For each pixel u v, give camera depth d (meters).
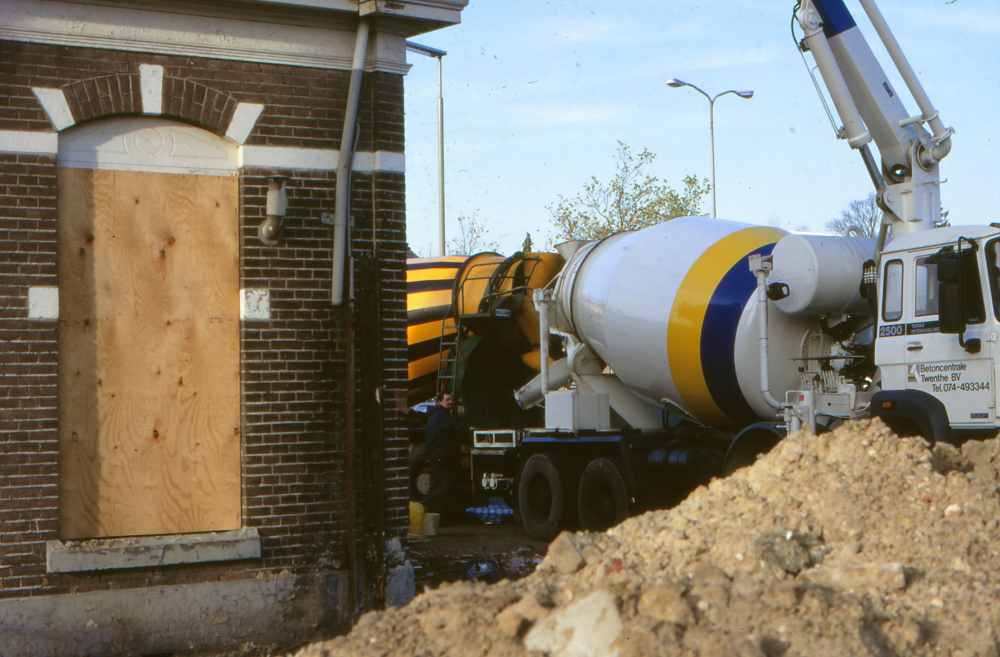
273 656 8.34
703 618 4.75
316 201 8.99
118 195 8.44
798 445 6.34
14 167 8.02
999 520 5.59
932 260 9.59
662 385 12.95
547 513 14.23
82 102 8.24
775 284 11.12
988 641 4.89
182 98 8.55
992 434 9.17
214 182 8.73
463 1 9.22
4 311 7.96
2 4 8.02
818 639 4.60
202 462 8.60
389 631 5.06
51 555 7.95
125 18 8.38
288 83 8.93
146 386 8.46
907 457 6.07
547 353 14.45
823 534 5.71
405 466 9.17
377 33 9.16
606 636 4.64
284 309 8.84
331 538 8.90
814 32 11.42
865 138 11.31
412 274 19.75
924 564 5.40
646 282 12.88
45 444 8.03
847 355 10.98
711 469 12.38
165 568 8.34
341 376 9.00
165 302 8.55
